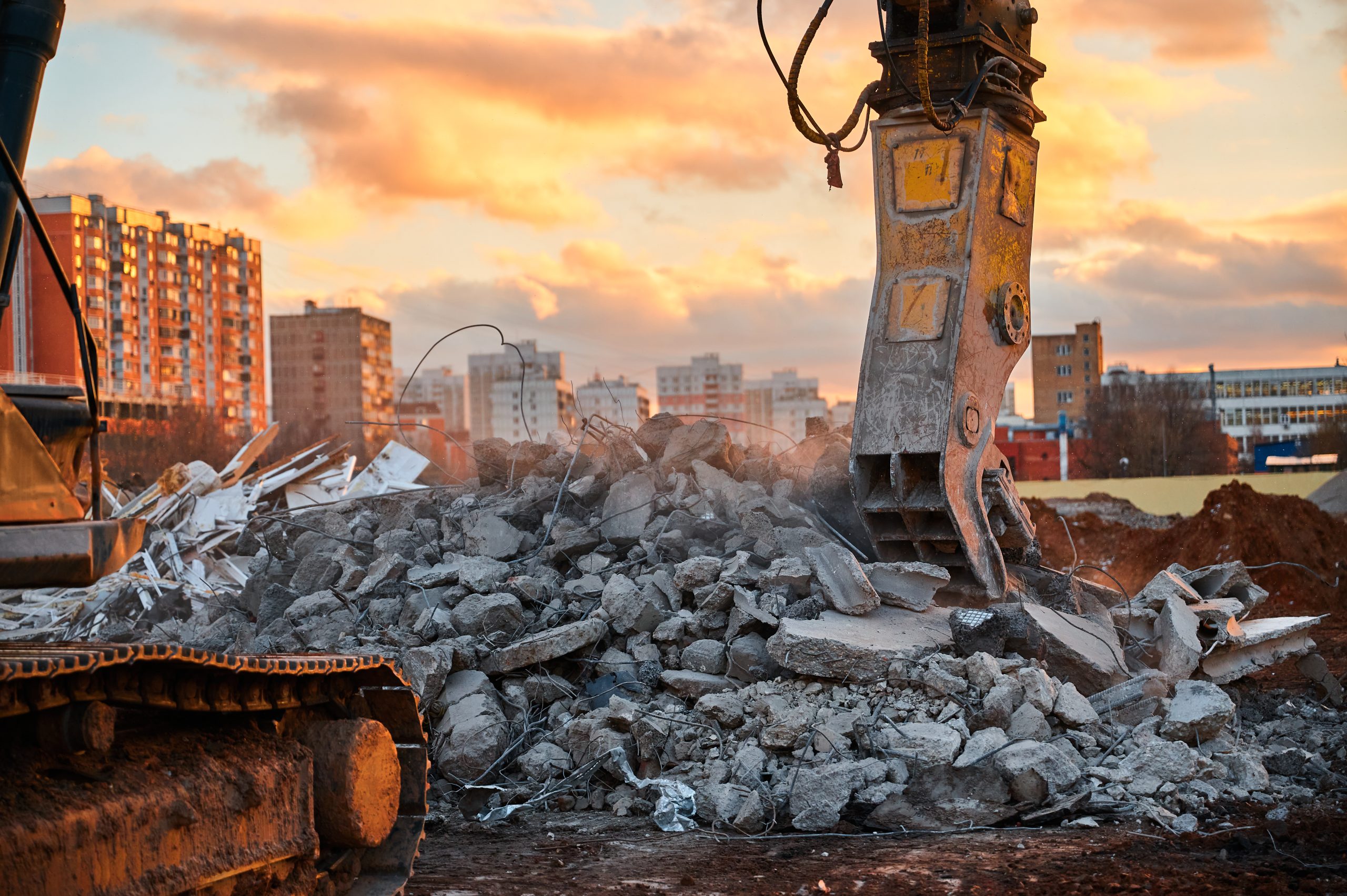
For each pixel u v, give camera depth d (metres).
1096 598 9.98
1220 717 7.69
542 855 6.54
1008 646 8.34
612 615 8.79
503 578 9.53
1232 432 100.94
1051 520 24.06
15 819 3.73
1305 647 10.24
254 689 4.92
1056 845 6.42
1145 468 67.75
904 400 9.15
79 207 76.00
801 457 11.75
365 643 8.51
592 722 7.84
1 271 4.77
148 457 54.66
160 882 4.23
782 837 6.82
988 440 9.48
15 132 5.24
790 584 8.73
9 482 4.12
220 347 91.31
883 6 9.51
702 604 8.67
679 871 6.16
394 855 5.56
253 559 13.40
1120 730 7.82
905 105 9.45
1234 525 20.27
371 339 108.44
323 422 79.81
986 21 9.49
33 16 5.27
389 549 10.47
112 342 80.12
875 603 8.61
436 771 7.79
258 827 4.79
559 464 11.63
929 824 6.83
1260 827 6.70
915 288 9.24
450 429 139.75
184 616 12.13
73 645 4.28
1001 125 9.45
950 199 9.24
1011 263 9.68
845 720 7.55
